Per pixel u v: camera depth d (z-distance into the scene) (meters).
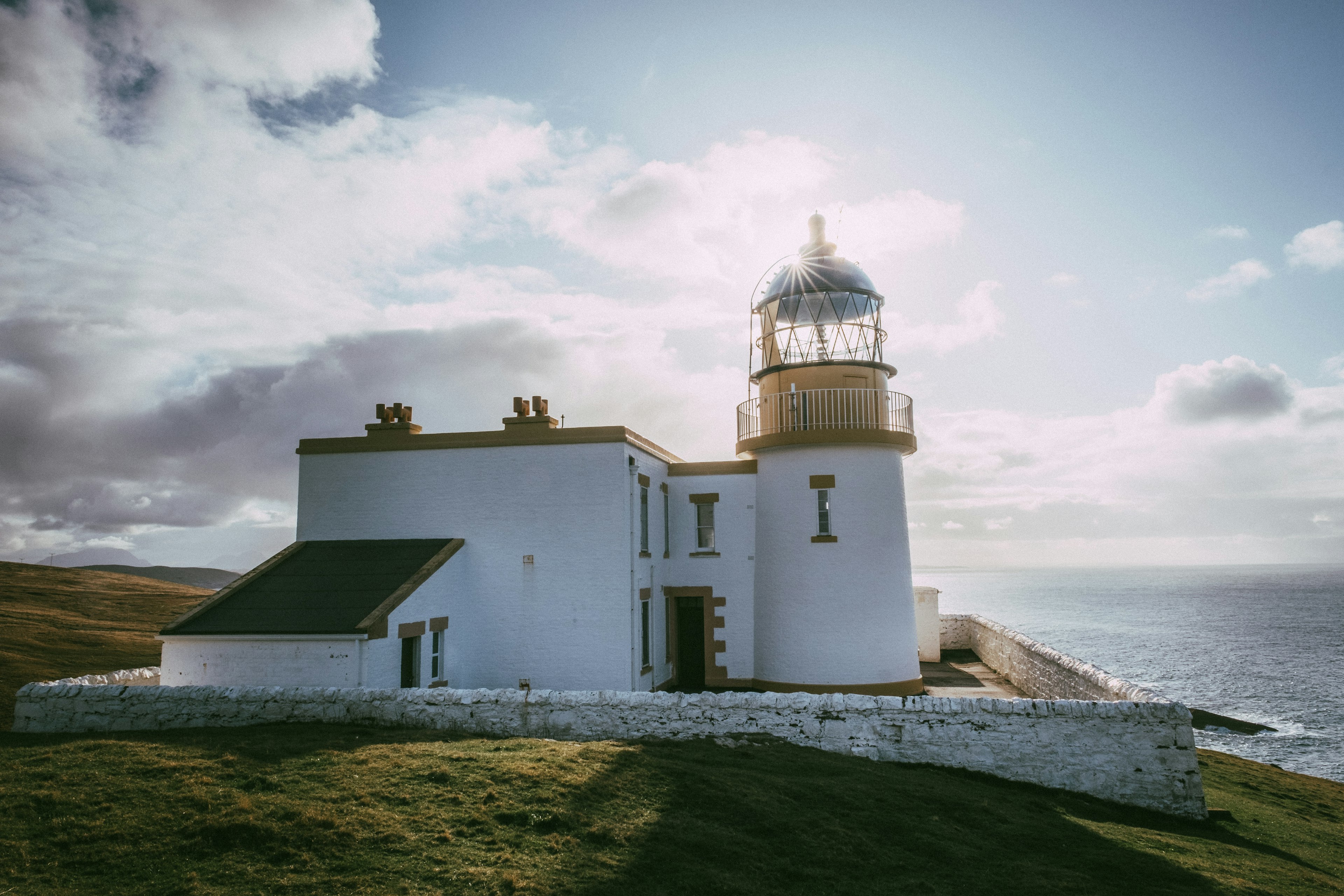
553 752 11.01
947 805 10.76
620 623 18.17
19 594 41.38
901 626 20.48
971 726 12.93
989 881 8.68
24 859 7.34
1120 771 12.61
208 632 15.11
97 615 38.03
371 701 13.01
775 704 13.27
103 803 8.56
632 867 7.98
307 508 19.67
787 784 10.63
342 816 8.46
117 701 13.05
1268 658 68.50
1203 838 11.61
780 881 8.12
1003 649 25.44
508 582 18.66
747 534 22.31
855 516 20.50
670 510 22.73
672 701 13.20
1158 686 54.31
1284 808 16.58
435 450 19.33
